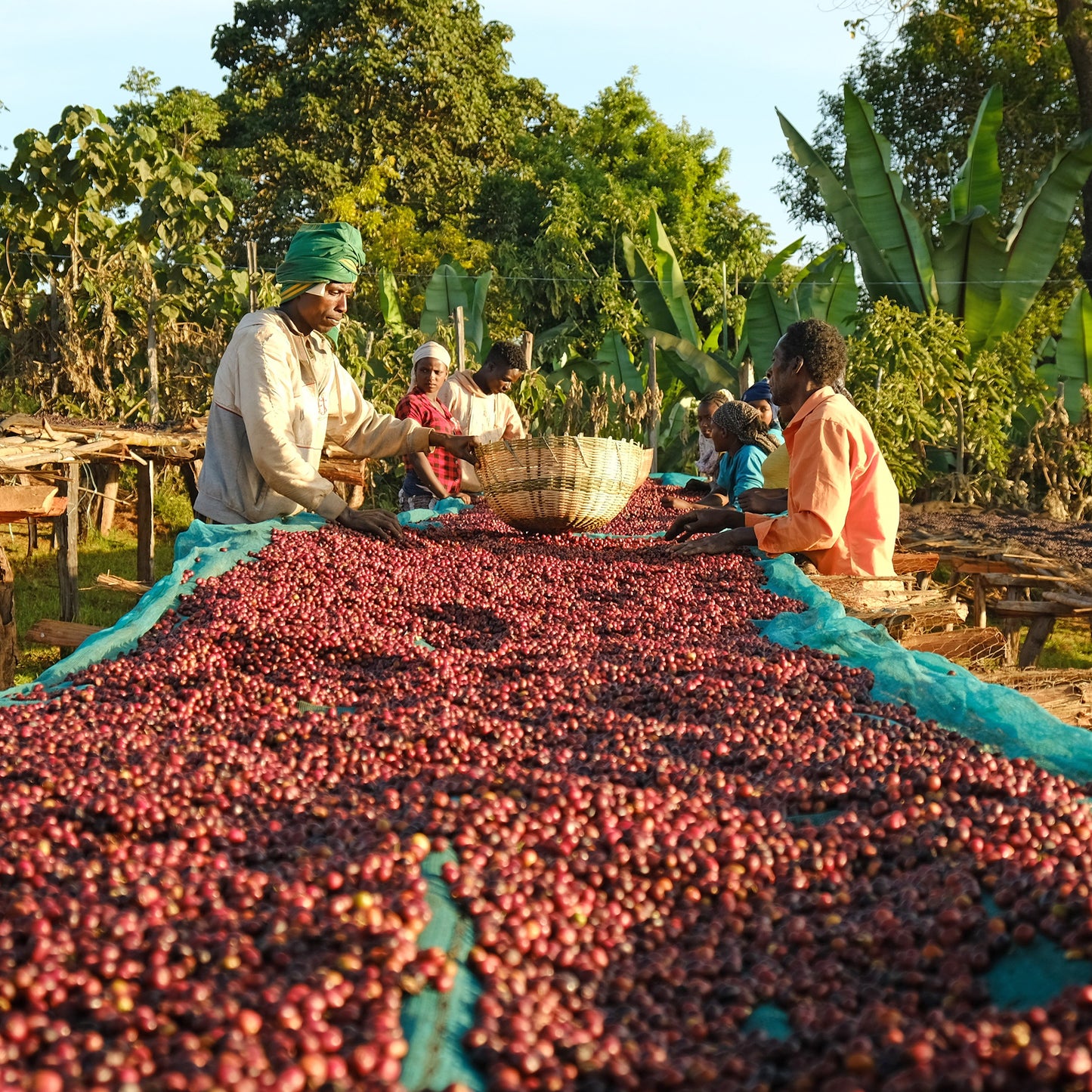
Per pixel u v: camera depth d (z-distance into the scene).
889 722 3.19
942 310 16.25
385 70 30.50
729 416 6.97
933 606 4.82
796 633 4.33
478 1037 1.67
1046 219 15.76
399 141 30.39
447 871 2.12
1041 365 17.00
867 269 16.56
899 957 1.92
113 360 13.86
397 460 14.38
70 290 13.38
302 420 5.99
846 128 16.03
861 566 5.46
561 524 6.00
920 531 10.17
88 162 13.92
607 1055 1.65
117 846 2.28
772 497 5.84
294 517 6.08
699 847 2.30
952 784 2.67
